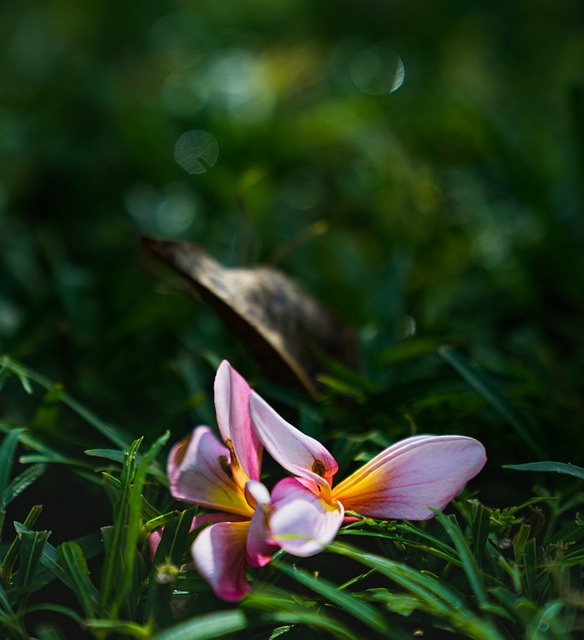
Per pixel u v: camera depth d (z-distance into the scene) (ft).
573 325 2.19
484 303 2.32
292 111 3.67
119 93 3.74
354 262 2.46
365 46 4.99
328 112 3.32
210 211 2.85
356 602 1.30
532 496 1.65
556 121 3.50
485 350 2.02
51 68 4.22
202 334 2.01
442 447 1.39
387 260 2.52
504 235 2.55
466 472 1.38
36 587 1.35
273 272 1.79
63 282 2.04
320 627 1.37
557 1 5.62
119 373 1.95
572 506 1.56
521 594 1.37
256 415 1.34
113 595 1.34
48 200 3.05
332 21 5.44
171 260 1.66
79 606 1.46
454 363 1.65
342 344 1.82
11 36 4.79
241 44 4.78
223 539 1.33
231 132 3.28
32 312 1.90
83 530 1.58
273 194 3.00
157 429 1.66
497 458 1.72
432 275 2.39
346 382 1.72
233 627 1.26
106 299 2.25
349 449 1.55
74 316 2.02
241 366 1.81
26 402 1.86
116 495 1.44
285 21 5.24
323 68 4.29
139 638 1.28
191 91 3.77
